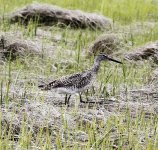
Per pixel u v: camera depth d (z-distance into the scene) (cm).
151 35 2194
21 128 1242
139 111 1389
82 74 1427
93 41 2016
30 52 1812
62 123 1284
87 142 1186
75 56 1853
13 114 1276
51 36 2105
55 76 1653
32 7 2317
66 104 1410
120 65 1788
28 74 1633
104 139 1162
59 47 1916
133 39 2136
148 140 1184
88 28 2289
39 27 2252
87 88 1438
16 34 2038
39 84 1564
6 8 2466
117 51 1939
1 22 2228
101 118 1321
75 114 1331
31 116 1299
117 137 1225
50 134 1240
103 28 2330
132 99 1495
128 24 2483
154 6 2831
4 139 1173
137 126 1266
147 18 2653
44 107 1348
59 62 1766
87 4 2717
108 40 1964
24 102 1390
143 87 1597
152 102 1479
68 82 1402
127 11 2662
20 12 2297
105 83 1525
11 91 1462
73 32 2236
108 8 2667
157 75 1678
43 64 1756
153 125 1296
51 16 2309
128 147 1164
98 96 1502
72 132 1240
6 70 1655
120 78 1645
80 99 1440
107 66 1767
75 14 2331
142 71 1717
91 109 1392
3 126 1244
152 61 1831
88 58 1880
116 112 1385
